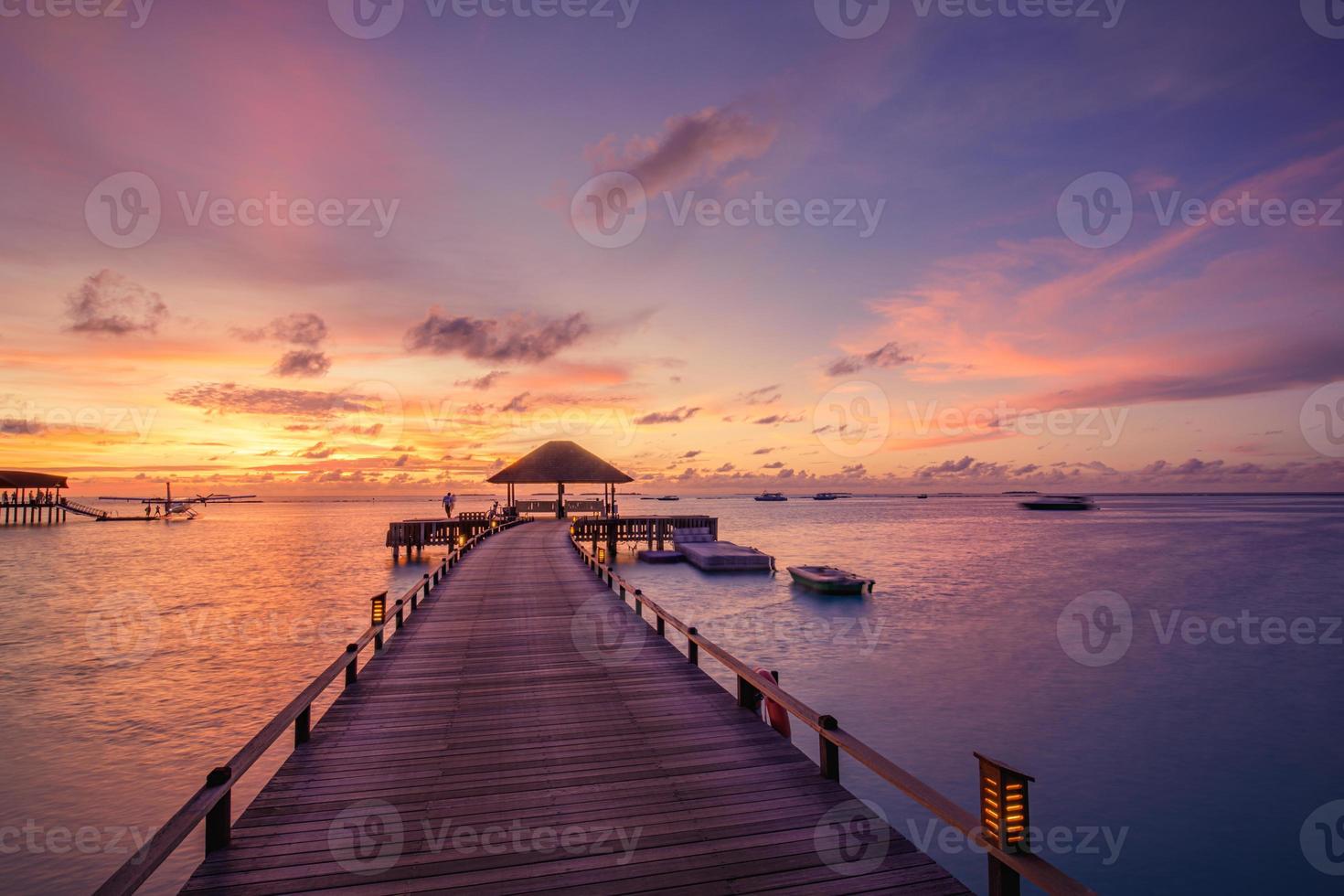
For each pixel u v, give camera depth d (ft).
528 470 145.07
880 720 40.93
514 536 113.80
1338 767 34.71
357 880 13.87
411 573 111.75
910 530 250.98
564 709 25.49
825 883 13.71
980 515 426.10
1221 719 41.75
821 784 18.69
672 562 124.98
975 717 41.60
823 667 52.49
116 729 38.58
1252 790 32.19
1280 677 51.57
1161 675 51.85
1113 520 341.21
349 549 162.91
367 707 25.71
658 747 21.50
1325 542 184.96
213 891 13.43
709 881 13.84
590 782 18.83
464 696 27.12
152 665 52.60
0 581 103.24
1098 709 43.37
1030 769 34.47
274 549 163.94
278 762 34.06
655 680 29.35
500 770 19.67
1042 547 169.27
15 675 50.01
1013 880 11.89
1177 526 282.15
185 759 34.42
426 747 21.56
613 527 139.74
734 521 338.34
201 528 279.90
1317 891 24.31
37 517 310.24
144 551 159.84
